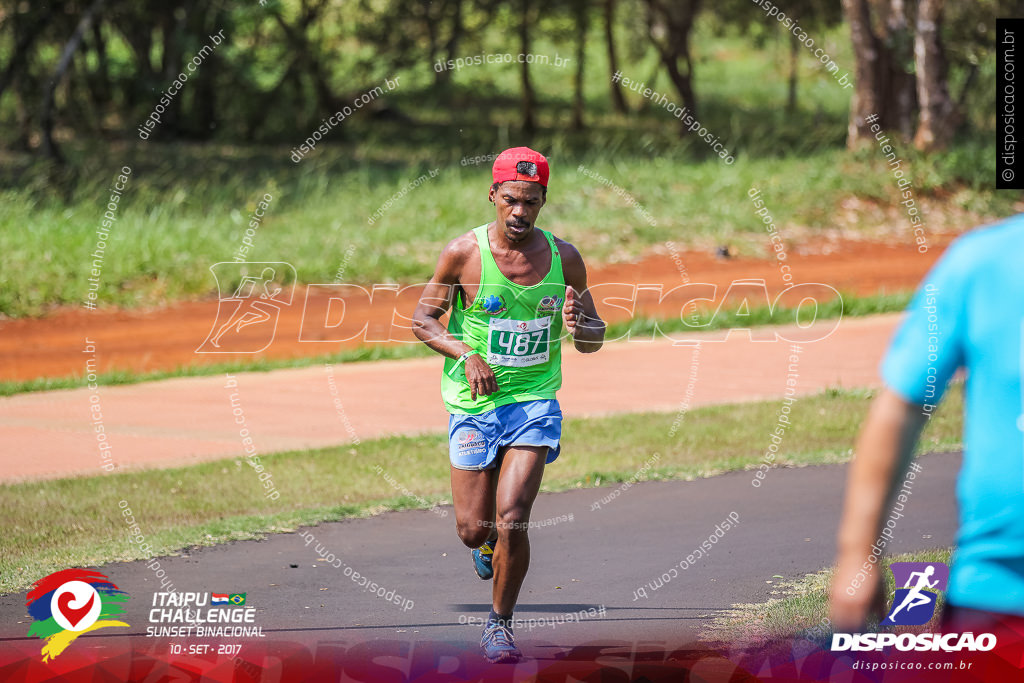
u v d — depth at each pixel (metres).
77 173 70.44
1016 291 8.30
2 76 81.12
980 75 95.38
